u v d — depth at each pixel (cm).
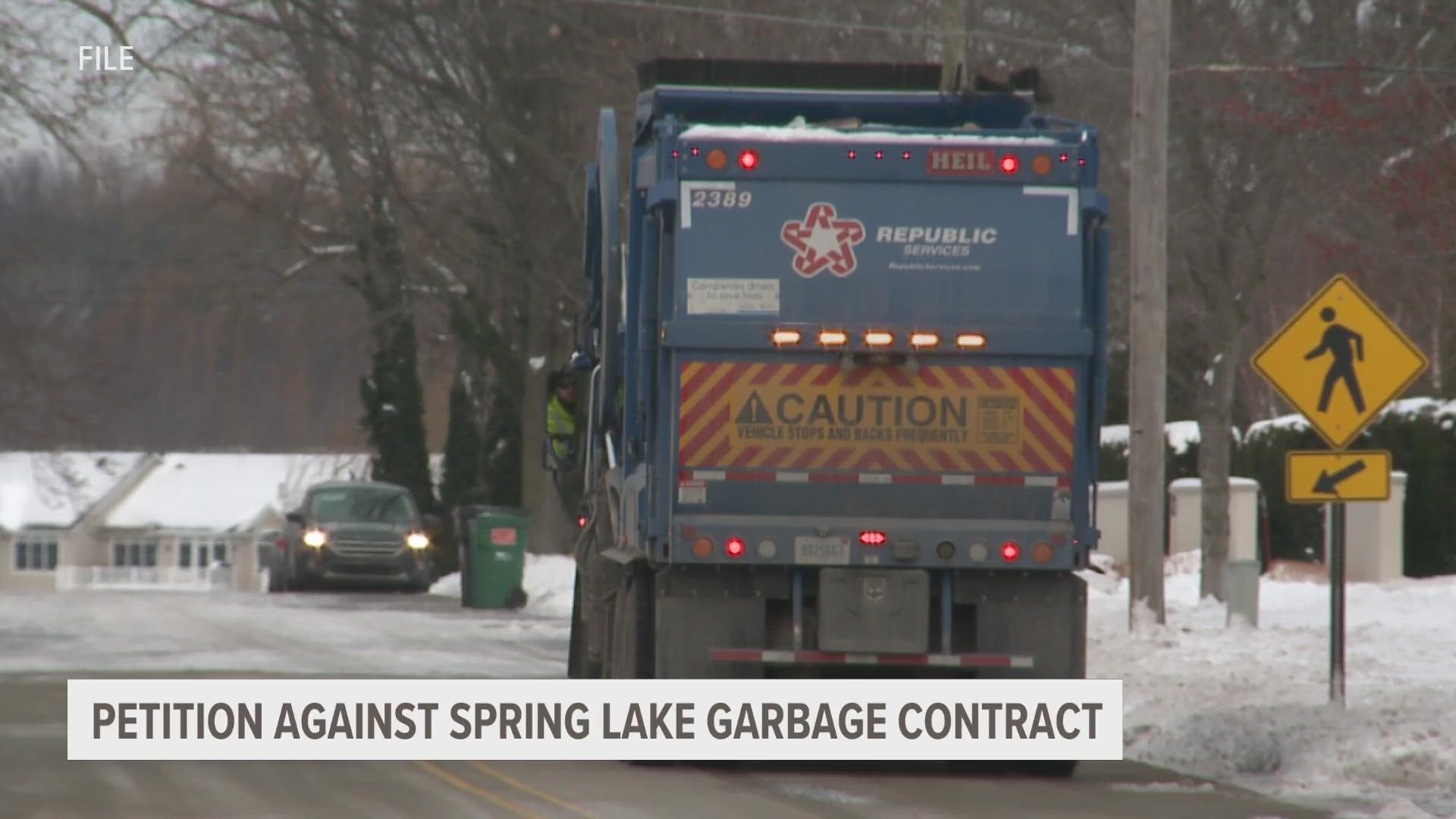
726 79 6056
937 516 5169
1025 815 4506
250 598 14212
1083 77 11231
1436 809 4656
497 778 4994
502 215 15050
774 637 5275
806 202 5153
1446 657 7475
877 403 5156
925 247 5156
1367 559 11862
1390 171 8450
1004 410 5172
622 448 5906
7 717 6128
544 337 16862
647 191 5325
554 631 10356
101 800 4553
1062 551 5166
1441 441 12162
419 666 8019
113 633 9812
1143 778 5256
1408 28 9075
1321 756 5241
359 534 14862
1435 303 10019
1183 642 8088
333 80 15175
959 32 10025
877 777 5209
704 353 5141
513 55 14262
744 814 4441
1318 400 5578
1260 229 9906
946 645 5228
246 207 18325
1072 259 5175
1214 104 9469
